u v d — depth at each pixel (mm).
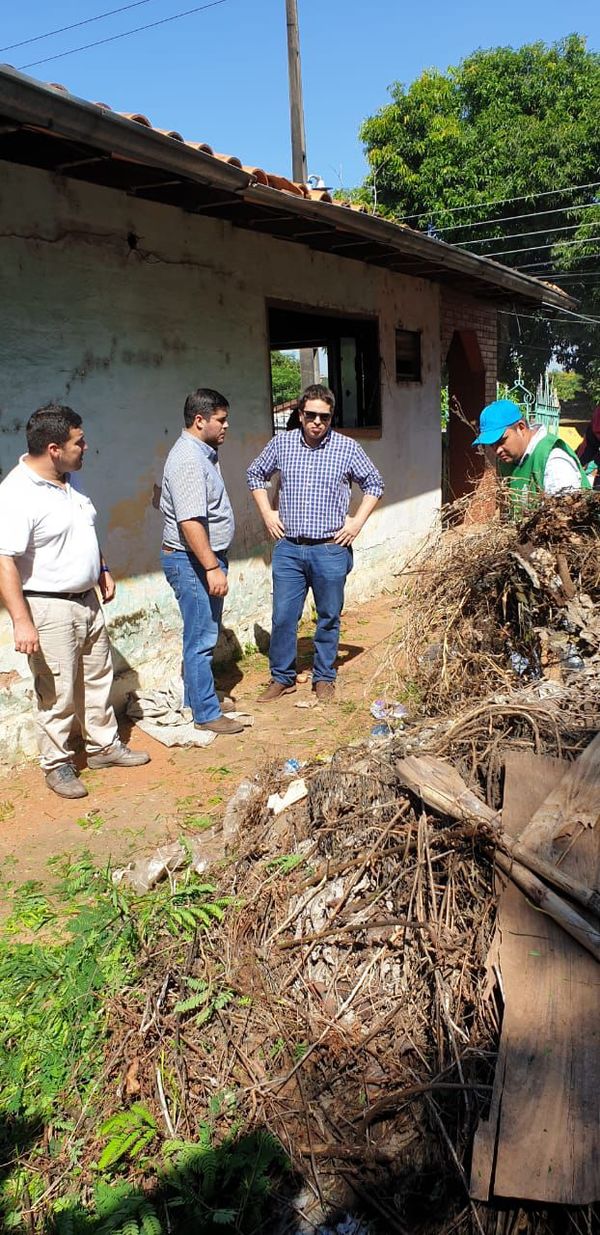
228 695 5719
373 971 2562
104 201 4863
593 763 2551
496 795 2650
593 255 20422
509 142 20422
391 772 2945
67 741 4719
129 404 5234
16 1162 2320
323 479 5234
